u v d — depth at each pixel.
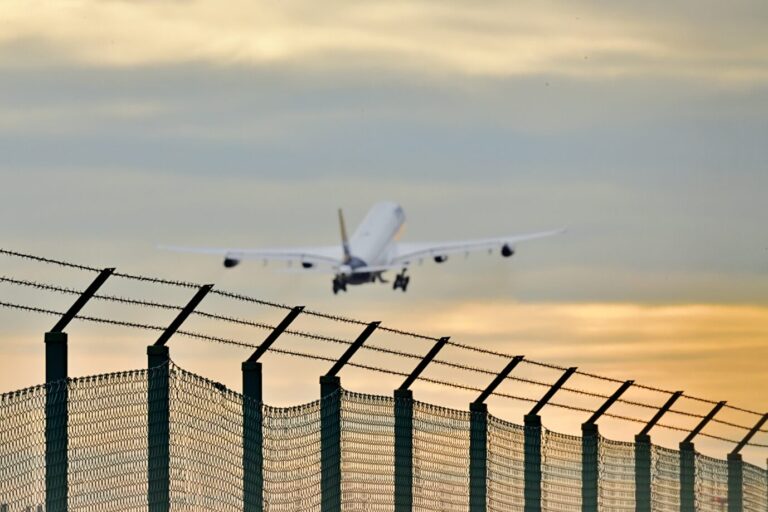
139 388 88.00
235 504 94.62
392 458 104.94
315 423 100.38
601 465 122.44
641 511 125.81
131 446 87.25
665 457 130.38
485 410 110.94
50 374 85.38
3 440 78.50
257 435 95.81
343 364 103.31
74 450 83.38
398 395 106.31
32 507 80.69
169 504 88.88
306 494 99.50
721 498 134.38
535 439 116.38
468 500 109.06
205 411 92.12
